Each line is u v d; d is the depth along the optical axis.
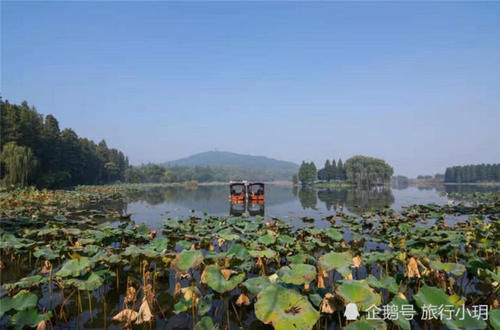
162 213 20.11
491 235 8.90
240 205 26.94
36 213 17.39
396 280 5.74
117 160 90.31
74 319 5.02
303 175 93.94
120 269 7.07
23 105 52.16
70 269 5.17
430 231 9.10
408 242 7.84
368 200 32.88
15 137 42.25
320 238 10.30
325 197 38.97
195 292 5.09
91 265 5.56
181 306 4.83
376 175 82.06
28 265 7.85
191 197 38.78
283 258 7.97
